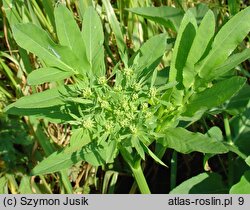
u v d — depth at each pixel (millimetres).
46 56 284
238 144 379
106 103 273
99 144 288
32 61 398
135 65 293
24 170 413
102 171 437
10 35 401
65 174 387
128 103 277
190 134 277
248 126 386
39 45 281
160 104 278
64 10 283
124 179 443
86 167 428
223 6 456
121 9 429
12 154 398
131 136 274
